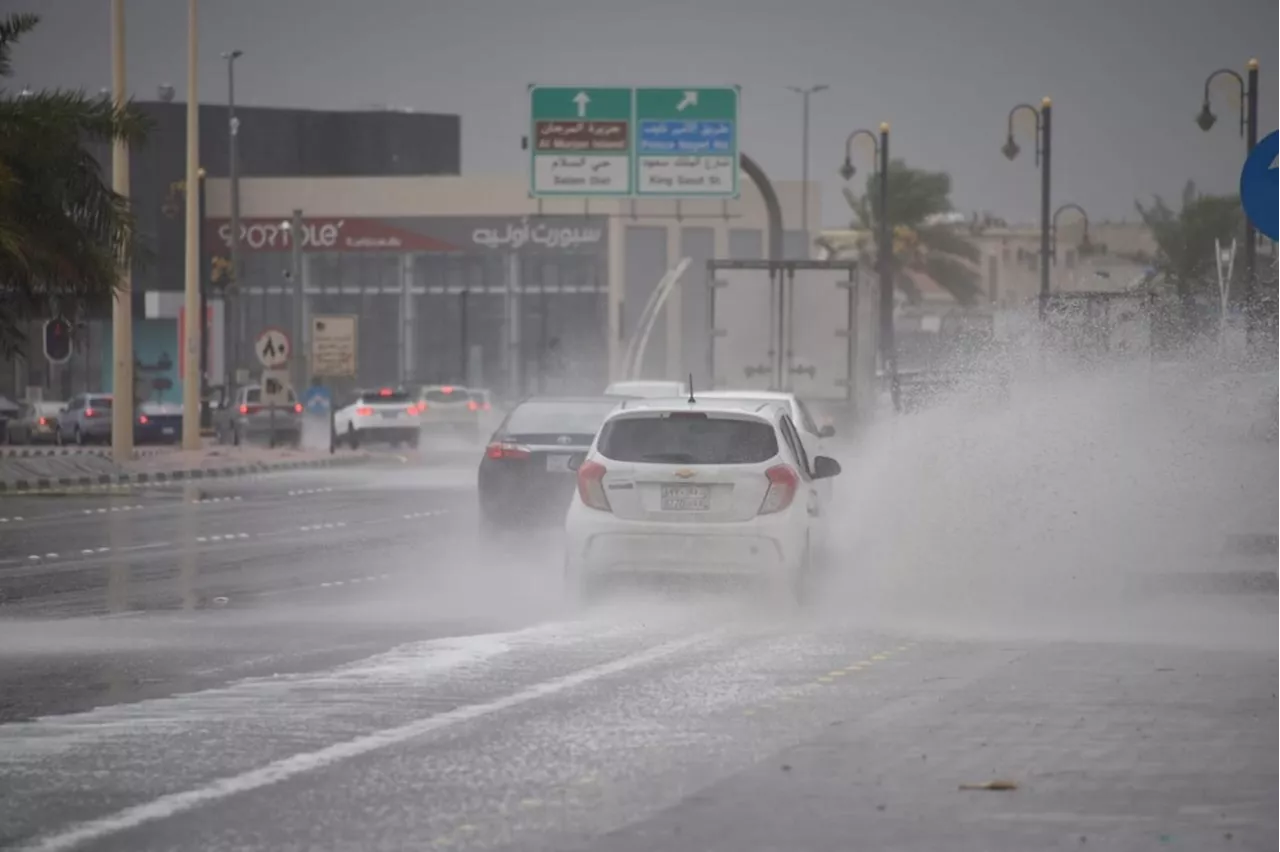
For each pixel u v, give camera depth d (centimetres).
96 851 2128
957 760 2673
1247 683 3425
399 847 2145
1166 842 2172
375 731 2909
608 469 4528
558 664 3653
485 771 2591
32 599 5022
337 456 14300
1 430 19938
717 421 4575
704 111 17388
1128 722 2995
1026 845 2155
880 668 3609
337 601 4947
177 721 3003
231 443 17700
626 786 2492
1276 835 2206
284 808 2353
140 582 5503
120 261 9769
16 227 9288
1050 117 16750
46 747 2775
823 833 2212
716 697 3247
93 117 9456
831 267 9631
